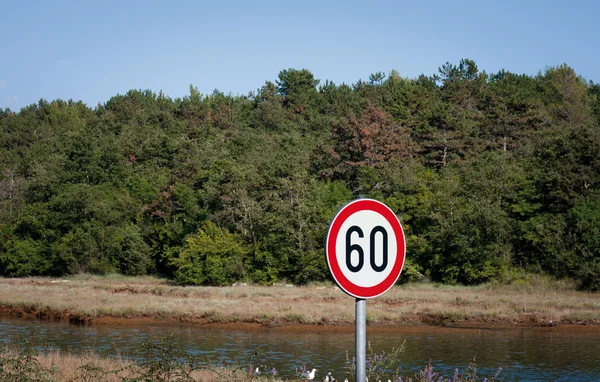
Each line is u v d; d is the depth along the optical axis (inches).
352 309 1408.7
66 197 2650.1
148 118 4197.8
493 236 1947.6
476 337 1152.8
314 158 2659.9
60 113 5002.5
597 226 1823.3
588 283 1759.4
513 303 1488.7
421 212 2139.5
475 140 2682.1
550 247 1866.4
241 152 3120.1
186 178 2650.1
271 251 2171.5
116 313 1450.5
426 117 2920.8
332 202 2340.1
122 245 2554.1
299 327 1288.1
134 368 549.6
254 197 2427.4
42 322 1418.6
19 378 439.5
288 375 783.7
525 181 2053.4
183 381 424.8
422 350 1011.3
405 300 1576.0
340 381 737.6
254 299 1681.8
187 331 1262.3
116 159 3021.7
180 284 2229.3
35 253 2640.3
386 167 2375.7
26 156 3614.7
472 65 4411.9
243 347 1052.5
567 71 3951.8
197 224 2436.0
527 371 837.8
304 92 4717.0
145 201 2785.4
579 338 1138.0
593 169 1995.6
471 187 2117.4
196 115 4180.6
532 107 2869.1
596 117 3174.2
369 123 2674.7
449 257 1983.3
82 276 2501.2
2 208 3038.9
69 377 561.0
